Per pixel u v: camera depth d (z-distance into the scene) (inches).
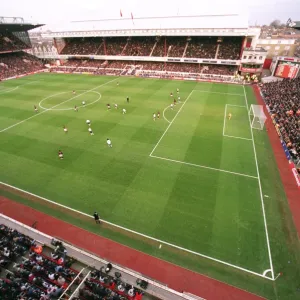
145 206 708.0
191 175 834.2
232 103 1560.0
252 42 2219.5
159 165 892.6
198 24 2338.8
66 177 842.2
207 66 2361.0
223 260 554.3
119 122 1270.9
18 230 620.4
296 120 1135.6
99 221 663.1
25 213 703.1
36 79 2374.5
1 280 475.8
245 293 490.0
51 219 680.4
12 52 2901.1
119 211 695.1
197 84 2060.8
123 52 2706.7
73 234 633.0
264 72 2364.7
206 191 758.5
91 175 848.3
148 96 1727.4
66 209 711.1
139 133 1143.6
